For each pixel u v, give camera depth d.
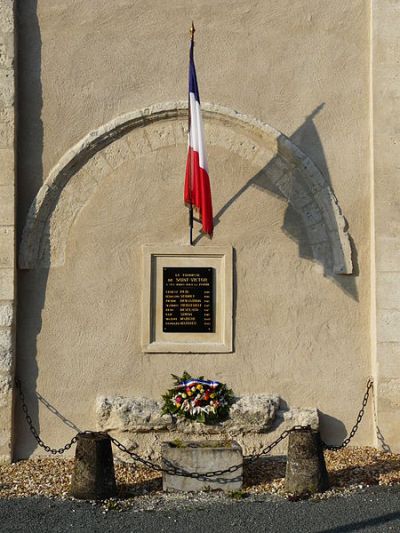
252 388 9.88
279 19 10.06
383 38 9.96
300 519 7.57
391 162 9.88
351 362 9.95
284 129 10.01
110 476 8.28
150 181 9.98
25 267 9.75
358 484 8.55
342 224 9.93
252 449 9.62
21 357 9.76
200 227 9.97
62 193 9.90
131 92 10.00
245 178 10.01
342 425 9.89
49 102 9.94
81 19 10.00
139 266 9.92
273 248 10.00
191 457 8.51
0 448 9.44
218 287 9.96
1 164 9.60
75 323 9.83
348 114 10.05
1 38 9.70
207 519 7.61
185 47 10.03
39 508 7.91
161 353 9.84
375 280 9.78
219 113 9.93
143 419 9.45
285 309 9.95
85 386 9.79
